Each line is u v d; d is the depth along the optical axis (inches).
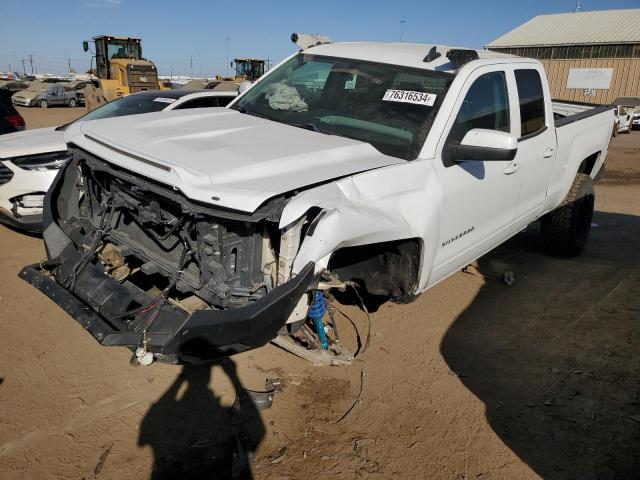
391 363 150.9
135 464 111.7
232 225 111.7
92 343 154.2
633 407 136.2
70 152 143.2
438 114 142.7
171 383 137.9
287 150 125.7
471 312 184.2
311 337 143.3
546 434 125.8
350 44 189.5
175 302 120.4
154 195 119.3
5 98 314.2
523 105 176.6
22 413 124.0
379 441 121.3
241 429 123.0
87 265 133.5
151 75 831.7
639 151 659.4
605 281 214.2
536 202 195.5
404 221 125.6
